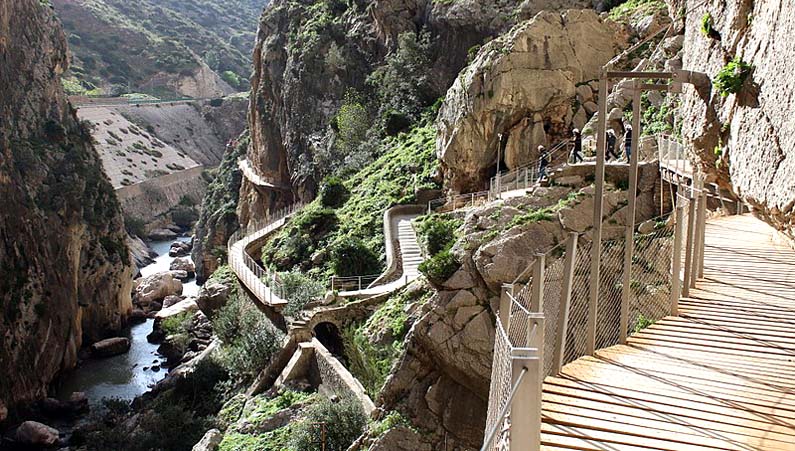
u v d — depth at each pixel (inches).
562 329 426.6
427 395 912.9
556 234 943.0
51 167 2231.8
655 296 593.0
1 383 1579.7
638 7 1588.3
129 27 6481.3
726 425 338.0
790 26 449.1
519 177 1368.1
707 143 629.9
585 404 365.1
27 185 2031.3
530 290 451.5
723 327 502.0
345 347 1159.6
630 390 386.0
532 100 1433.3
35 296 1835.6
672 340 477.7
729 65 536.1
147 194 4119.1
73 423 1537.9
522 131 1445.6
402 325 1074.1
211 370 1354.6
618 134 1268.5
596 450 311.3
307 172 2258.9
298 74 2487.7
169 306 2472.9
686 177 837.2
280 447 968.3
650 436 325.7
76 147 2448.3
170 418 1181.7
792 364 425.7
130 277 2434.8
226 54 7416.3
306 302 1269.7
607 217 962.7
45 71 2491.4
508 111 1438.2
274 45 2721.5
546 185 1038.4
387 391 944.3
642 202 979.3
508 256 914.1
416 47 2183.8
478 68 1465.3
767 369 416.8
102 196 2434.8
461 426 887.7
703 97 627.5
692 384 394.0
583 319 557.3
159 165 4503.0
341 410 945.5
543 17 1457.9
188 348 1889.8
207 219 3393.2
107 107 4808.1
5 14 2271.2
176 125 5324.8
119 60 6102.4
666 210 957.2
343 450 918.4
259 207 2785.4
